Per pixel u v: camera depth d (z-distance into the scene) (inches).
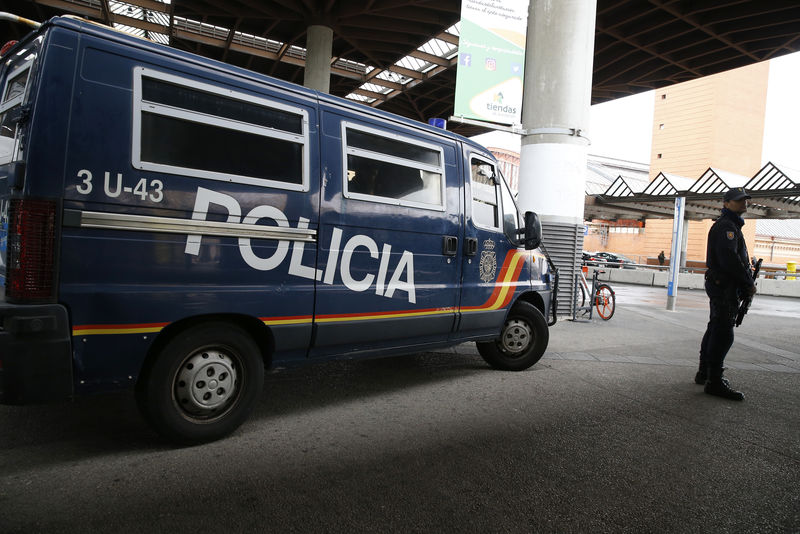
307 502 106.7
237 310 134.7
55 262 108.6
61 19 111.5
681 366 252.1
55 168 108.2
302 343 150.1
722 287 198.7
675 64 796.0
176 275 125.0
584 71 375.6
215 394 134.4
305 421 155.3
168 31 858.8
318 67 709.3
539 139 376.8
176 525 96.1
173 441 130.8
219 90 131.7
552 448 141.0
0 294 112.8
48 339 107.9
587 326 368.2
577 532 100.0
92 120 112.9
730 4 590.2
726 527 104.4
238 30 780.6
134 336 119.0
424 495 111.7
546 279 236.4
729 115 1877.5
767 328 412.2
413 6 679.7
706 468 132.7
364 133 163.3
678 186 988.6
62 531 92.7
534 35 382.0
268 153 140.3
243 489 111.1
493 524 101.2
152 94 121.6
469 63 356.2
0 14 113.4
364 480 117.6
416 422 157.8
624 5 630.5
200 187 127.8
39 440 133.1
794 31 640.4
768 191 844.6
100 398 167.3
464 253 194.1
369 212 163.3
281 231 142.5
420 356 249.4
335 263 155.6
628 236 2062.0
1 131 126.3
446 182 188.4
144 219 119.4
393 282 171.3
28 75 115.0
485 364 237.0
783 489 122.6
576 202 382.0
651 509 110.3
